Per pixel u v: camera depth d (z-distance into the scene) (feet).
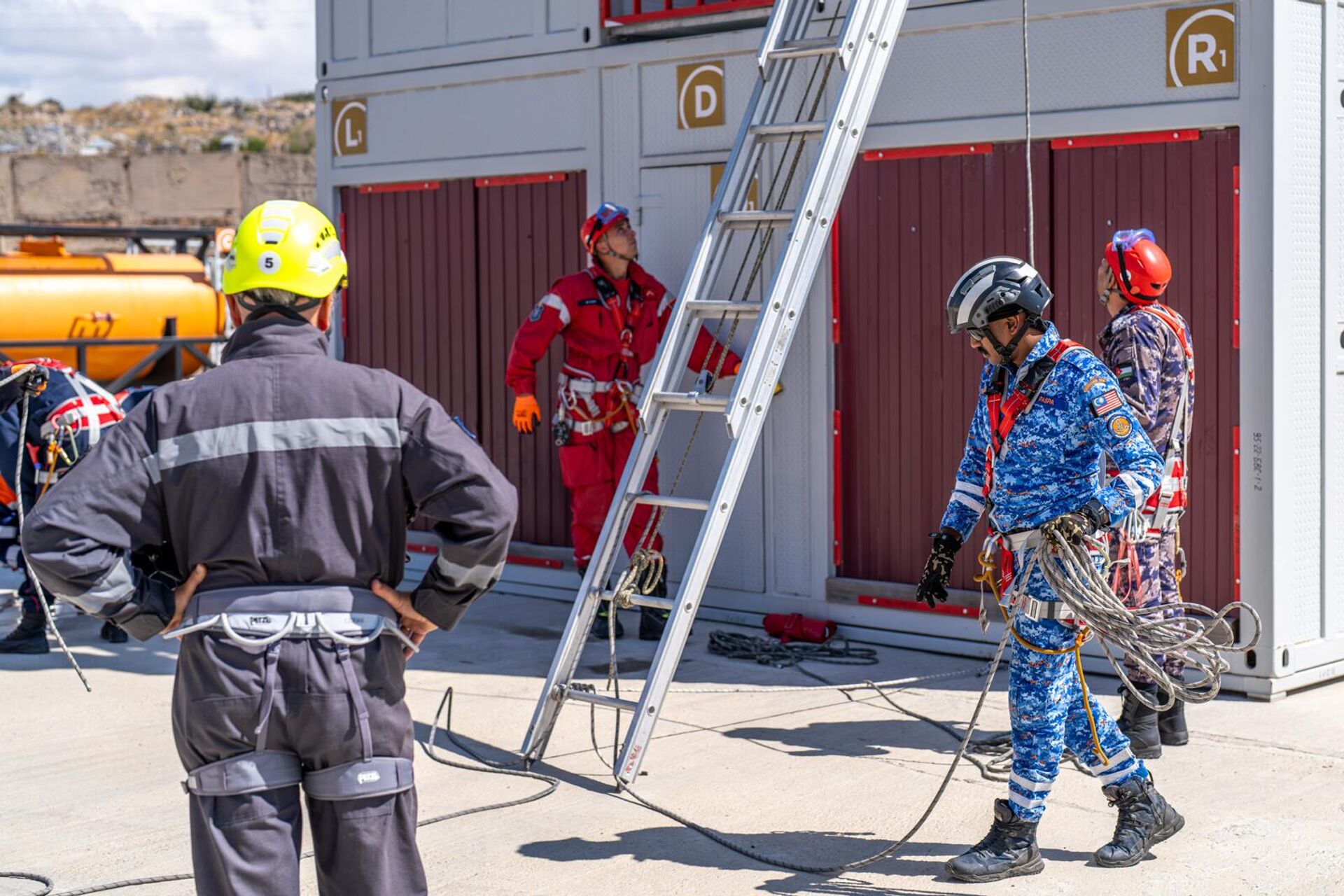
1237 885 13.12
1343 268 19.77
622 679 21.31
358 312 29.81
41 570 8.61
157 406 9.07
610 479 24.13
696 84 24.25
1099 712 13.65
